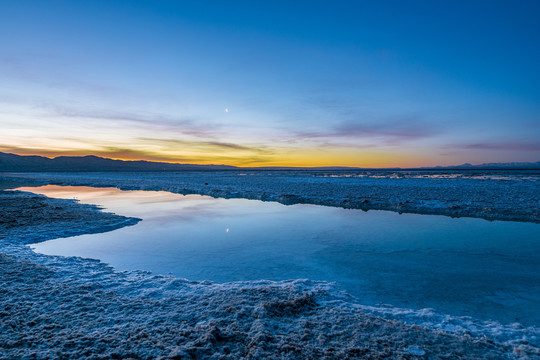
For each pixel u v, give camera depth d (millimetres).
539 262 8547
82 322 4672
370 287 6898
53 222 13531
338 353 3873
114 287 6418
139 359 3646
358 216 16078
